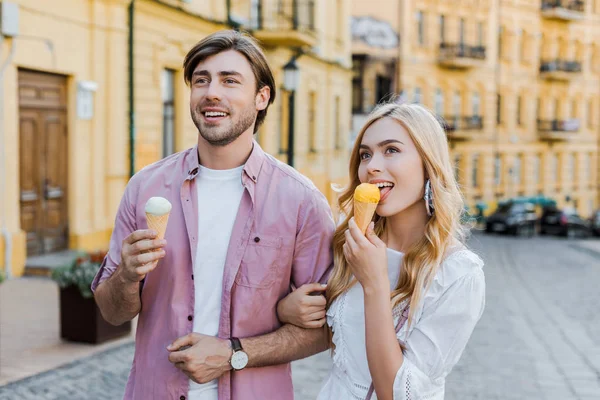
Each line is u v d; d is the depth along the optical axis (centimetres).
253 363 236
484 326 907
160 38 1377
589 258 2305
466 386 604
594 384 625
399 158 229
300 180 251
